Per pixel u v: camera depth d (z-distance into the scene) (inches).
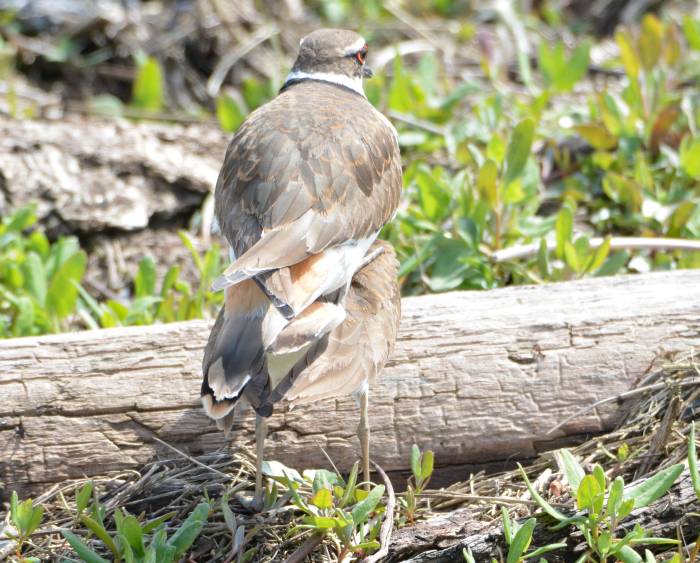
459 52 662.5
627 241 427.5
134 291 480.7
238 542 307.0
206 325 358.9
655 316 360.5
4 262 460.8
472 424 349.1
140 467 342.0
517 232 453.1
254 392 302.5
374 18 698.2
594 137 502.9
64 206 492.4
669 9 685.3
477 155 485.4
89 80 659.4
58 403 340.8
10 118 561.9
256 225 318.7
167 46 665.0
